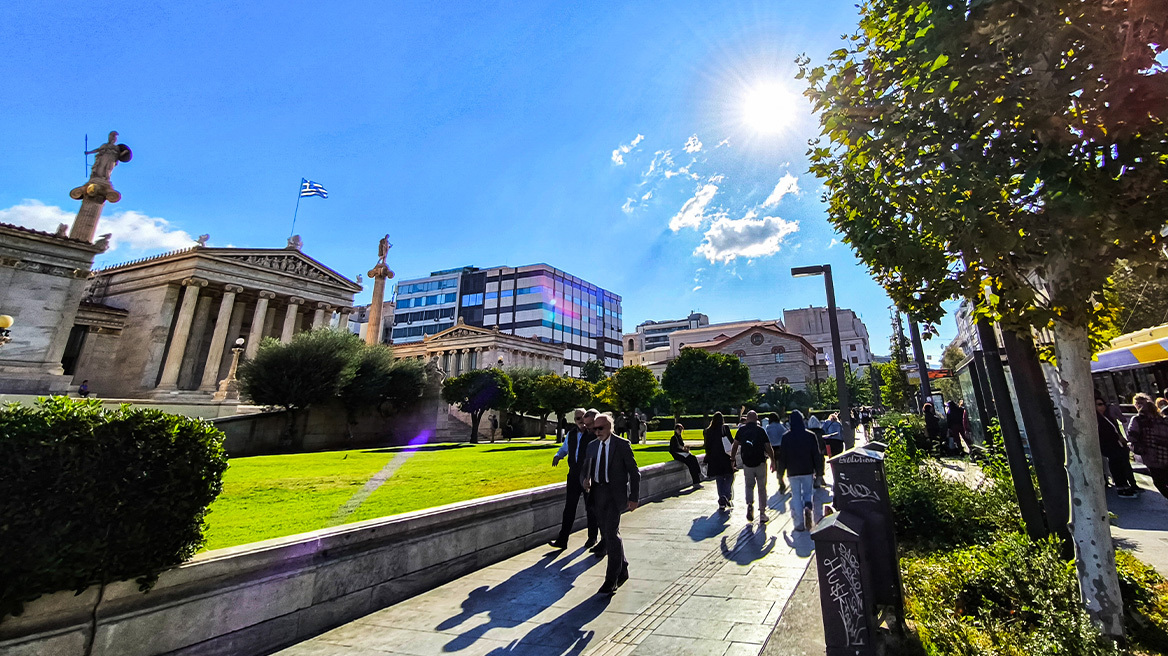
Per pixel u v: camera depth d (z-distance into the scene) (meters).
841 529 3.04
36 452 2.85
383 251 50.44
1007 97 3.00
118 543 3.14
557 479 10.62
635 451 18.50
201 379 45.62
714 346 68.00
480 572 5.75
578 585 5.12
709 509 9.22
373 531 4.77
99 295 48.53
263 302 45.84
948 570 4.48
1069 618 3.26
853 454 4.11
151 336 41.44
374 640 3.98
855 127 3.92
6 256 28.89
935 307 4.18
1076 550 3.42
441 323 101.94
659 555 6.13
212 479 3.73
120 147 35.16
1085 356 3.43
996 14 2.85
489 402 36.81
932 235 3.62
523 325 95.25
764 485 8.16
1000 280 3.75
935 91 3.23
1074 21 2.77
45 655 2.88
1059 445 4.39
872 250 4.05
